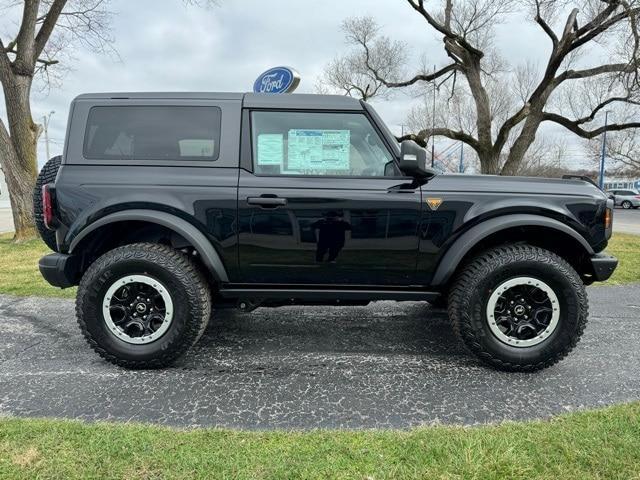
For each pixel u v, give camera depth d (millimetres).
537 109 15969
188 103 2953
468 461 1877
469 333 2889
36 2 9141
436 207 2848
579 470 1819
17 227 9398
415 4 15914
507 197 2865
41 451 1938
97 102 2957
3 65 9016
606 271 2916
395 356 3203
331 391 2648
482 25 17109
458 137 17297
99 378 2805
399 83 21547
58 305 4512
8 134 9172
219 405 2465
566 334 2840
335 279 2986
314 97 2992
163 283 2867
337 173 2945
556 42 14844
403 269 2939
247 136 2924
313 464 1867
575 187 2953
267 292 2998
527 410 2408
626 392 2619
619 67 14008
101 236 3043
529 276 2840
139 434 2094
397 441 2051
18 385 2693
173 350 2895
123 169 2883
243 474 1795
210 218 2846
